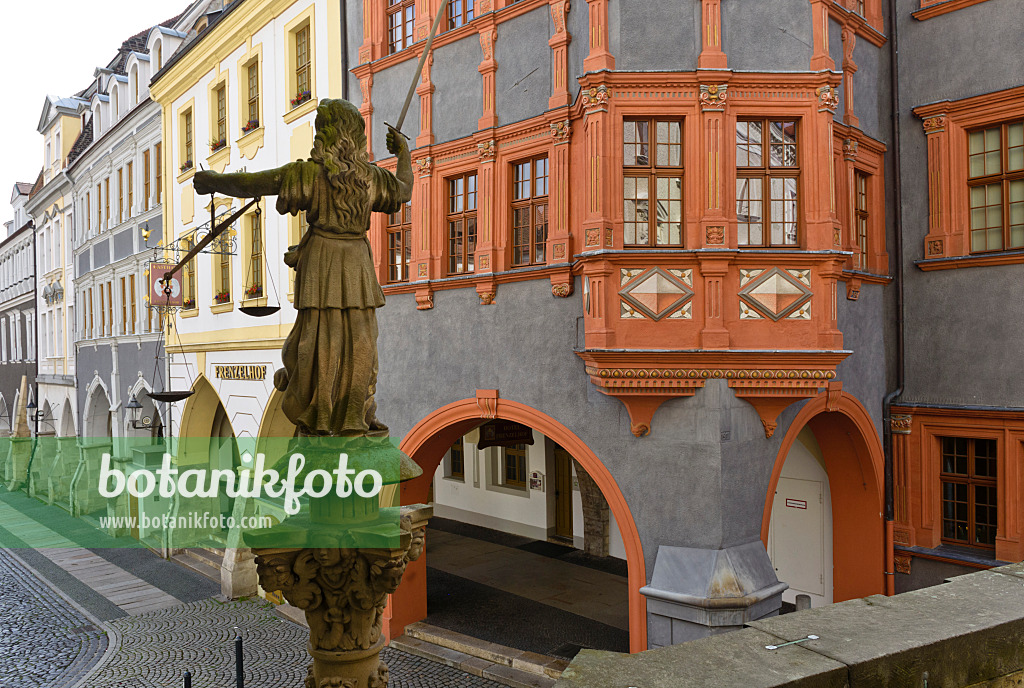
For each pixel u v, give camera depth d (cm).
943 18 1184
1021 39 1101
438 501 2306
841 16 1073
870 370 1209
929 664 285
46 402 3800
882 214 1237
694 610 917
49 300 3784
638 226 958
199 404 2103
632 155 958
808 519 1348
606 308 938
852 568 1270
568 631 1282
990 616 313
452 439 1327
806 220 951
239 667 993
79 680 1234
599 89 937
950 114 1173
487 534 2050
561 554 1822
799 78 936
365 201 378
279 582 361
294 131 1627
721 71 921
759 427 980
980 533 1172
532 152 1118
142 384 2486
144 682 1219
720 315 929
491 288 1156
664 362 930
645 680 254
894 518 1249
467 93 1220
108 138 2764
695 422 954
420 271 1273
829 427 1209
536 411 1105
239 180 359
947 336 1183
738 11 945
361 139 382
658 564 961
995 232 1142
